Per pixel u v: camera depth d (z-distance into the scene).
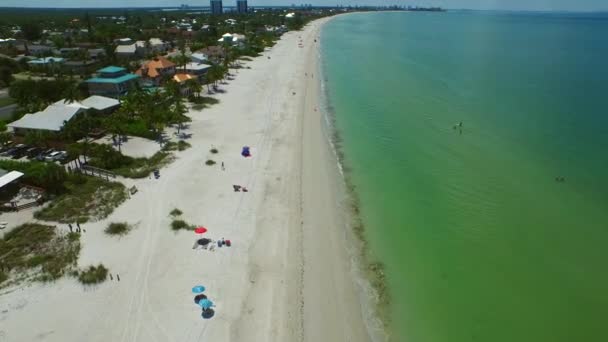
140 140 52.69
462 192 40.66
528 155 48.53
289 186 42.09
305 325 25.23
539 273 29.59
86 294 26.44
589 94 75.50
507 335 24.70
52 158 45.12
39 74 93.19
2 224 33.28
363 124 61.12
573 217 36.06
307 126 60.38
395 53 133.00
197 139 54.00
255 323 25.08
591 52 134.50
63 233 32.38
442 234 34.22
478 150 50.56
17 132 51.75
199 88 71.50
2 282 27.14
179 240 32.19
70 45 125.50
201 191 40.16
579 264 30.41
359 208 38.25
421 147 51.94
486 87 82.56
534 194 39.91
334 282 28.95
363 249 32.50
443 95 76.69
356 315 26.20
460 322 25.69
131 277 28.03
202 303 25.30
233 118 63.53
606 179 42.44
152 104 60.34
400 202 39.19
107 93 72.50
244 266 29.91
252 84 86.69
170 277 28.27
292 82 89.44
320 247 32.62
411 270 30.19
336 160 48.47
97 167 43.38
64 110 54.16
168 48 128.62
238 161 47.41
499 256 31.45
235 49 123.12
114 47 110.88
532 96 74.69
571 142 52.16
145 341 23.20
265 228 34.72
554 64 109.38
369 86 85.94
